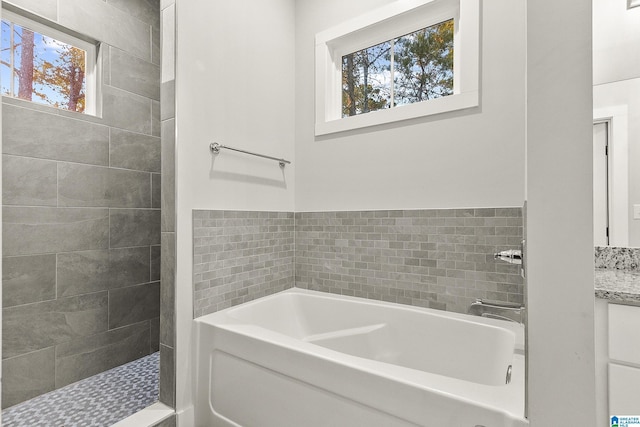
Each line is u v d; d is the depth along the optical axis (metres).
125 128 2.16
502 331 1.38
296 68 2.32
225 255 1.76
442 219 1.71
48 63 1.85
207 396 1.49
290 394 1.20
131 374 1.98
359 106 2.13
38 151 1.74
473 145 1.63
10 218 1.64
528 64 0.68
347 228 2.05
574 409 0.63
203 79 1.67
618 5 1.07
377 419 1.00
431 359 1.57
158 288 2.35
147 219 2.29
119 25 2.12
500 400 0.85
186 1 1.59
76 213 1.90
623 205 1.08
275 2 2.17
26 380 1.68
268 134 2.09
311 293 2.08
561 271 0.64
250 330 1.40
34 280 1.72
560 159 0.65
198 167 1.63
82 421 1.49
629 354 0.74
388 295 1.88
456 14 1.76
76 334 1.89
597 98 1.10
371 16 1.97
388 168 1.90
